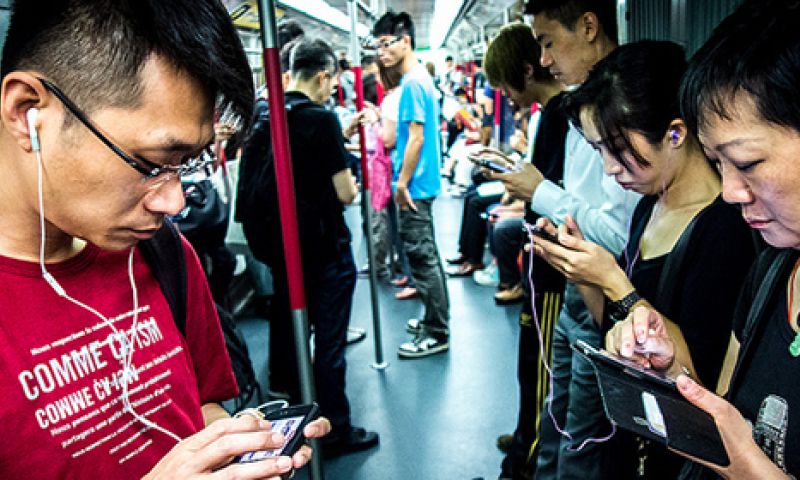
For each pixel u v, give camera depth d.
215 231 2.38
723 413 0.80
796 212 0.76
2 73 0.74
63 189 0.74
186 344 1.02
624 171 1.35
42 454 0.79
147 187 0.76
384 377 3.49
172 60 0.70
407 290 4.78
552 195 1.97
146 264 0.97
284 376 2.97
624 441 1.47
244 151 2.64
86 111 0.70
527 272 2.18
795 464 0.82
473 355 3.71
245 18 3.55
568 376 2.06
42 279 0.82
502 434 2.87
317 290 2.72
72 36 0.68
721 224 1.14
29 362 0.79
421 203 3.61
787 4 0.71
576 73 1.91
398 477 2.59
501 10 6.43
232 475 0.73
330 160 2.61
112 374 0.87
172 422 0.94
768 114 0.72
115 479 0.85
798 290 0.86
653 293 1.35
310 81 2.76
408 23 3.60
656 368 1.14
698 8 1.87
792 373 0.84
